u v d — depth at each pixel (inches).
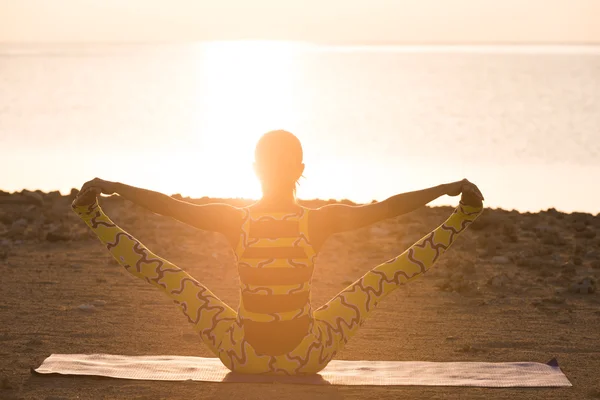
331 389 223.3
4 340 277.6
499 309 331.6
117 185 224.7
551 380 236.5
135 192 223.3
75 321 303.6
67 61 6948.8
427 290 363.9
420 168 1103.6
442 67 5585.6
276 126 1870.1
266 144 223.5
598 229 508.1
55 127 1759.4
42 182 900.6
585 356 267.4
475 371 244.5
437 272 394.9
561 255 433.7
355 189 868.0
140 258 231.8
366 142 1517.0
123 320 307.0
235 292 359.9
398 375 239.6
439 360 261.0
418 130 1771.7
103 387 227.1
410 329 300.8
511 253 433.4
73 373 236.7
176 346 274.2
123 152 1296.8
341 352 269.9
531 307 335.6
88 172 1010.7
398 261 231.8
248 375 228.7
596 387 233.0
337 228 221.5
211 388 222.8
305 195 813.2
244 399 211.8
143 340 280.5
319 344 223.3
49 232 459.2
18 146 1368.1
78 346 271.1
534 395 224.8
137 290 356.2
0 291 348.2
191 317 229.9
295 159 223.8
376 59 7844.5
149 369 242.1
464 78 4128.9
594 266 407.2
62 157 1203.2
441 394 223.9
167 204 222.8
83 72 4820.4
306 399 212.2
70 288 356.8
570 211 731.4
